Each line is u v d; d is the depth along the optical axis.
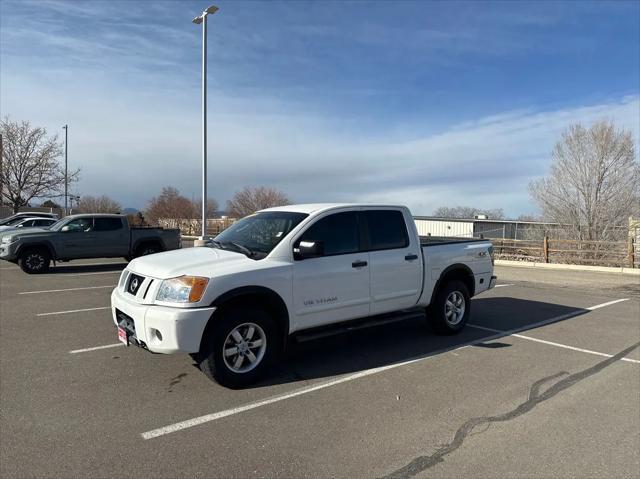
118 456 3.22
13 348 5.74
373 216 5.73
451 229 39.41
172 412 3.95
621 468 3.13
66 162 37.81
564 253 19.06
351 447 3.39
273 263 4.70
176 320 4.08
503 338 6.52
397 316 5.94
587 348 6.06
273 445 3.41
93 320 7.28
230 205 49.88
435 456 3.27
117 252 14.41
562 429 3.71
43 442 3.40
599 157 23.39
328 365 5.25
